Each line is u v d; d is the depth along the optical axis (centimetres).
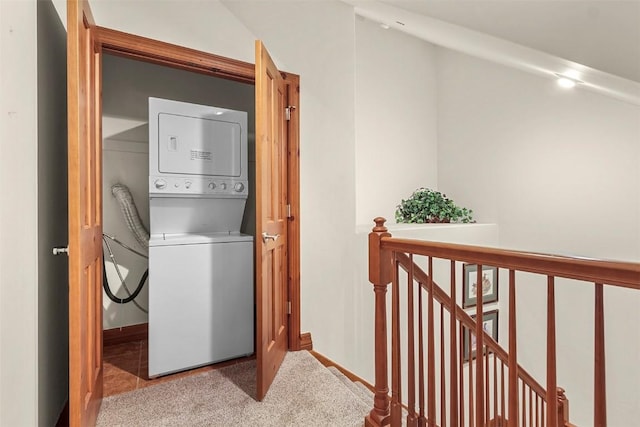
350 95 279
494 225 390
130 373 225
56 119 164
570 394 331
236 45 242
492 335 382
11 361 105
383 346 169
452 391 140
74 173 128
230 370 230
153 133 227
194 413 179
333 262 269
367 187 408
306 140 260
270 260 210
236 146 257
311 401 191
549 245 347
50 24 154
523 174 371
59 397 172
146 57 215
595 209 316
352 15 279
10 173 105
